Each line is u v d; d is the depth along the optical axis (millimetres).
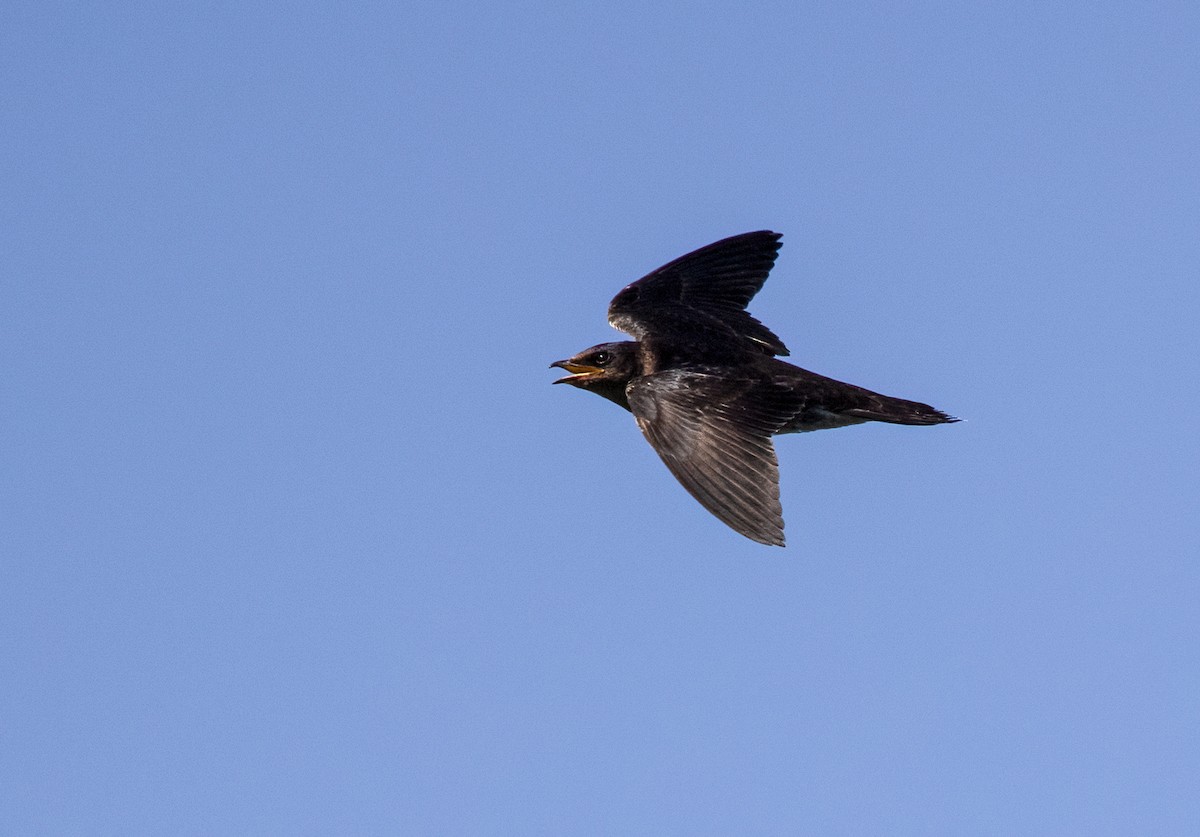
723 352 16031
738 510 13547
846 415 15391
